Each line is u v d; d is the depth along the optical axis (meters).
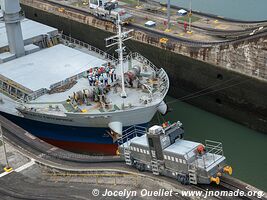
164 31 65.38
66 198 33.41
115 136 44.34
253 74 51.97
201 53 56.56
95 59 55.03
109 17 70.12
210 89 57.00
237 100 54.53
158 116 54.31
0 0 53.00
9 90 51.00
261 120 52.62
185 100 60.44
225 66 54.53
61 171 37.25
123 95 46.53
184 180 32.62
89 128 45.66
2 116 47.50
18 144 41.81
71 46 61.38
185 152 32.09
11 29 54.22
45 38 59.81
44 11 82.62
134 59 55.31
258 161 46.03
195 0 93.00
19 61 54.78
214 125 54.41
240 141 50.47
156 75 50.84
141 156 34.88
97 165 37.50
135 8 77.00
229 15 83.44
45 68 52.94
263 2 89.38
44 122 47.09
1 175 37.28
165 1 91.94
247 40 51.03
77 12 76.50
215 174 31.94
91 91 46.09
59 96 47.81
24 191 34.94
